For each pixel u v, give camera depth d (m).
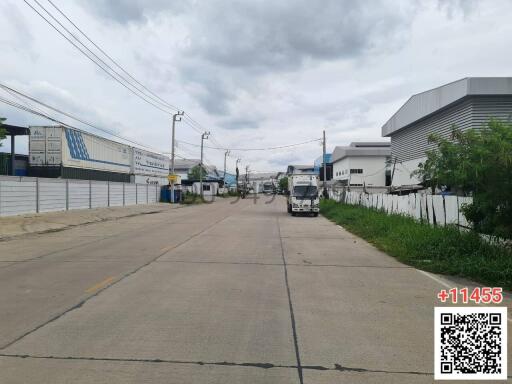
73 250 12.68
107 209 34.16
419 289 7.91
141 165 52.72
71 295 7.17
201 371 4.20
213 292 7.44
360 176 64.88
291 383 3.96
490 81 24.95
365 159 65.06
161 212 34.38
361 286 8.10
